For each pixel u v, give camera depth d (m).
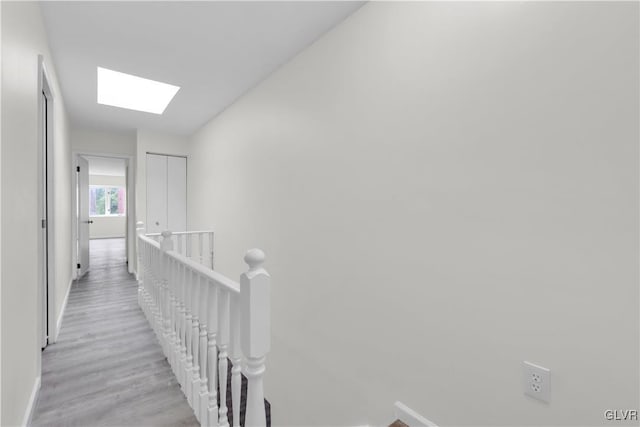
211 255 4.25
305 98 2.45
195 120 4.37
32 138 1.71
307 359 2.42
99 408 1.79
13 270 1.29
